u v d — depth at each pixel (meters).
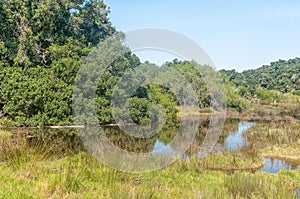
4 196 5.87
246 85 60.22
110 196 6.39
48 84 23.56
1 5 26.97
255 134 17.77
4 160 8.09
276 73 70.56
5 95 22.91
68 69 24.67
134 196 6.31
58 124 22.64
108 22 35.28
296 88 58.38
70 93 23.36
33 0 28.30
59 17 29.47
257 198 6.97
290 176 9.73
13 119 23.02
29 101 22.64
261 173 9.91
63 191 6.53
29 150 8.50
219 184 8.23
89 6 33.59
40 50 27.89
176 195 6.99
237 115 33.34
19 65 26.19
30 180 6.91
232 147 13.85
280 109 38.12
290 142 15.88
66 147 11.33
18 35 27.81
